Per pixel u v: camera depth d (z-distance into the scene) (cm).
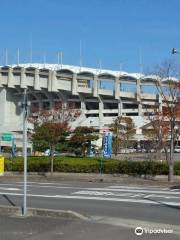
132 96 12675
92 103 13700
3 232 1160
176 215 1530
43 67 13688
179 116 3134
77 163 3544
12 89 13712
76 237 1107
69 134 4812
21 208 1504
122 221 1374
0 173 3338
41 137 3991
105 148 4191
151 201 1931
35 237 1101
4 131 11594
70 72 13325
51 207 1728
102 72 13388
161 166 3234
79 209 1678
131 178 3155
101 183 2900
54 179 3177
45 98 13712
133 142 8331
